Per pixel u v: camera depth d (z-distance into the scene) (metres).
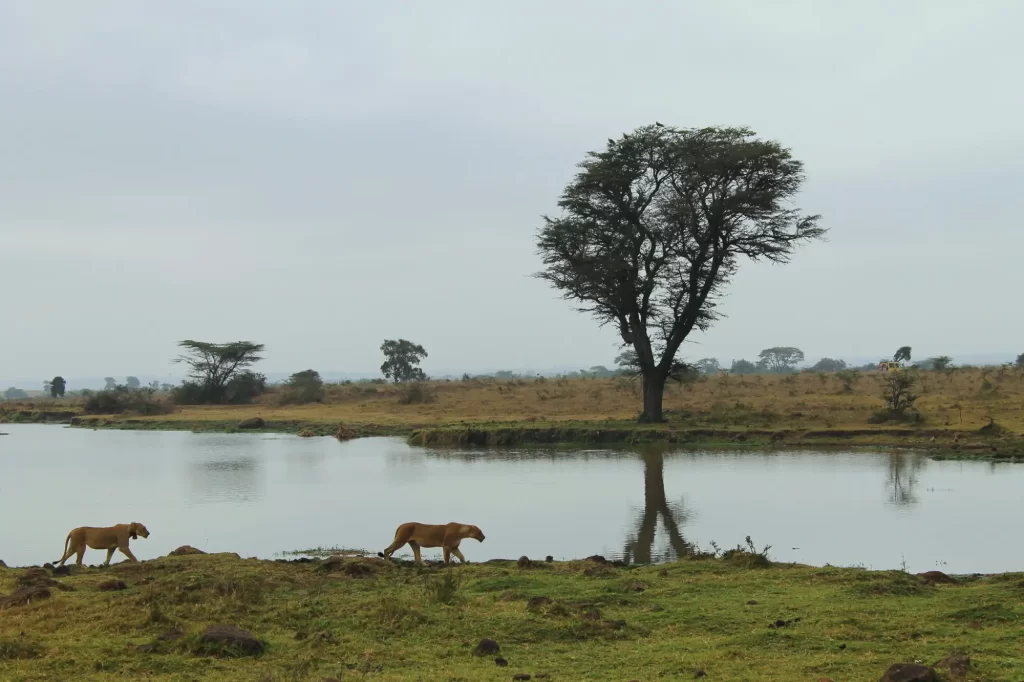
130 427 64.69
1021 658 8.81
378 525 22.89
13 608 11.58
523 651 9.86
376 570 14.44
